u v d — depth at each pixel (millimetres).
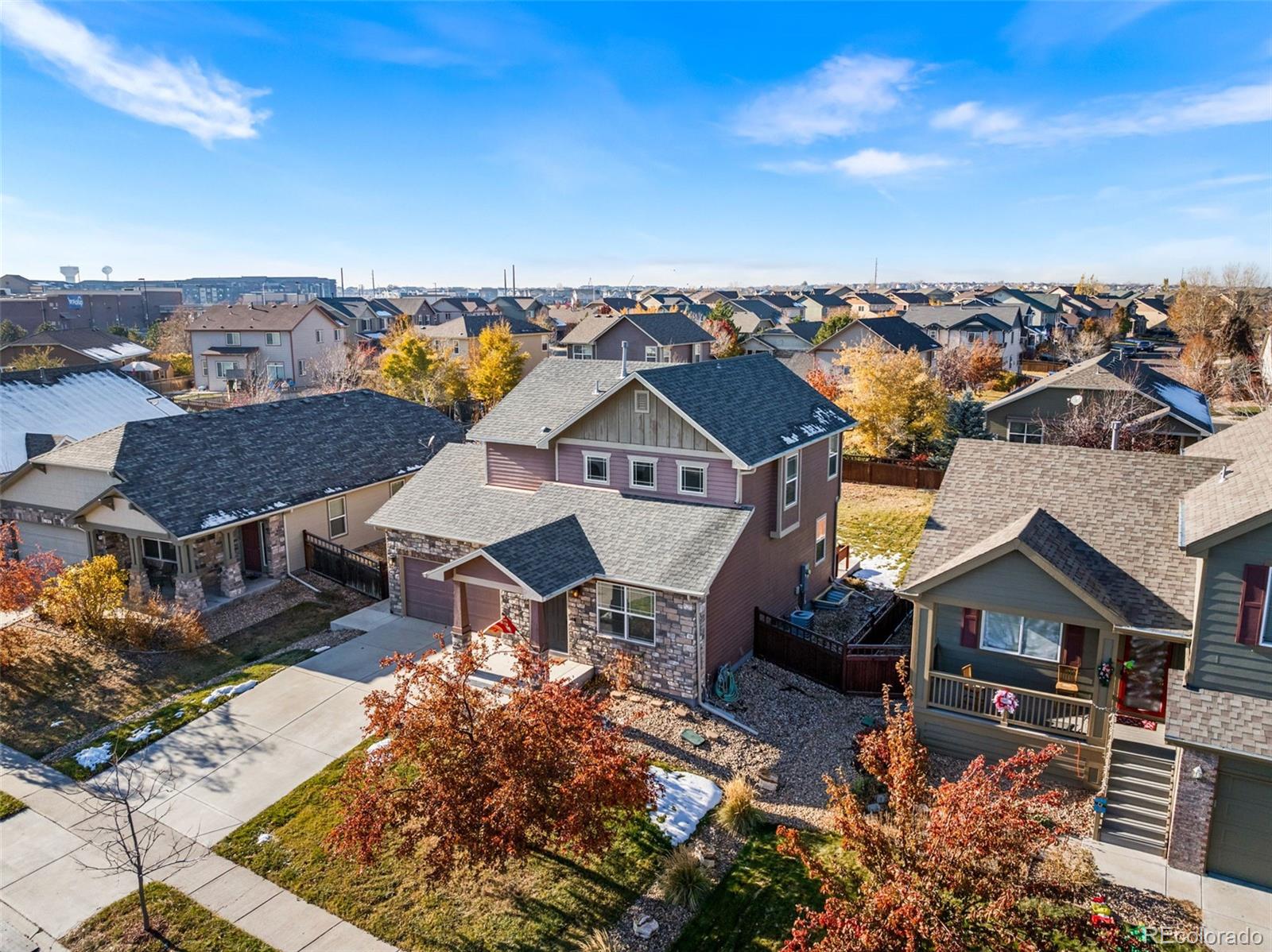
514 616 20797
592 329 74688
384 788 11938
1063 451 18578
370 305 108562
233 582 25141
